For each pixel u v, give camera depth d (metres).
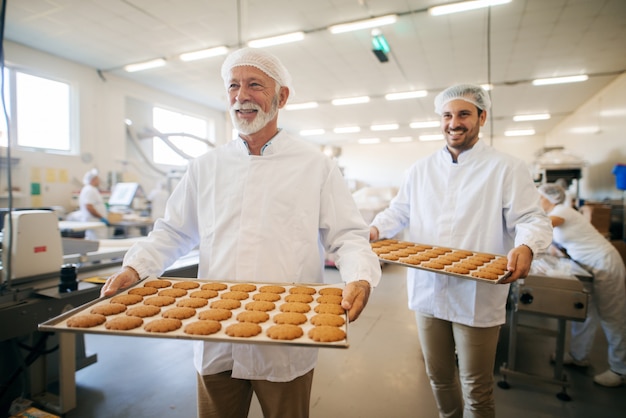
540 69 5.27
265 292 1.07
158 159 6.85
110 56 5.07
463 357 1.36
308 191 1.08
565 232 2.39
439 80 5.93
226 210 1.08
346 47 4.65
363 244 1.06
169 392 2.03
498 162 1.41
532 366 2.40
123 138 6.03
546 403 1.97
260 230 1.05
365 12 3.74
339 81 6.02
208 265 1.11
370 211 4.85
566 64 5.06
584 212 4.22
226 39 4.48
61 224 3.51
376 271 0.99
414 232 1.66
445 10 3.62
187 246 1.22
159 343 2.68
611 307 2.15
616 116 5.52
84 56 5.07
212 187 1.12
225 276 1.07
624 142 5.21
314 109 8.07
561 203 2.53
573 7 3.52
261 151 1.11
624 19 3.76
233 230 1.08
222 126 8.40
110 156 5.82
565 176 5.08
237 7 3.64
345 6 3.62
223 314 0.97
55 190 5.07
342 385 2.13
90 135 5.51
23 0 3.60
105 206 4.88
